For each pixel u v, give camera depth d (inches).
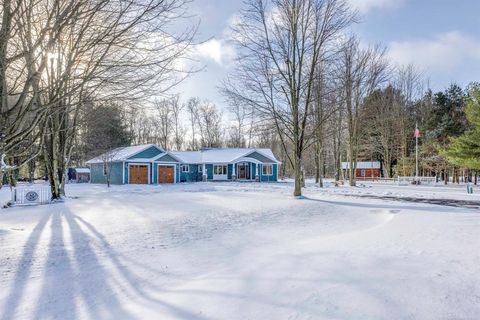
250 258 243.9
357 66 1202.6
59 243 323.9
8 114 151.4
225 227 407.8
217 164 1788.9
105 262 260.2
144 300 176.4
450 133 1509.6
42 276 227.3
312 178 2225.6
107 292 195.0
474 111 1007.0
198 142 2596.0
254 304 150.1
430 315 133.7
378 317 132.6
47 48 149.8
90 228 400.5
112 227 406.3
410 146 1834.4
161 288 196.5
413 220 368.8
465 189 1062.4
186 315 146.4
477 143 979.9
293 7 757.3
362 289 157.6
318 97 909.8
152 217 481.4
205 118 2591.0
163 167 1611.7
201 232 377.7
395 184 1403.8
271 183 1592.0
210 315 143.5
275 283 173.6
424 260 199.3
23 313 166.9
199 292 173.2
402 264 192.4
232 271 206.4
